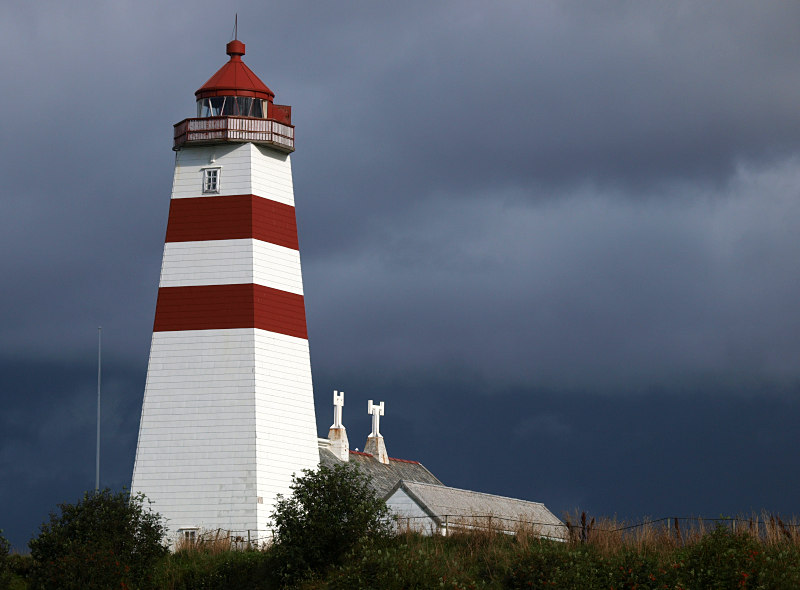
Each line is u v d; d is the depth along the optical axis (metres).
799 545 65.50
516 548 70.62
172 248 97.56
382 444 122.00
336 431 114.75
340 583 66.00
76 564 74.12
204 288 96.44
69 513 79.62
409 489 92.12
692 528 69.75
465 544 74.38
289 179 101.19
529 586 65.12
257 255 96.69
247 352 94.50
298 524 73.81
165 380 95.12
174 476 93.31
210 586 75.44
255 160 98.88
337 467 77.19
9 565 79.31
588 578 64.06
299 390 96.94
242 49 105.06
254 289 95.88
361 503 74.81
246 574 75.38
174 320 96.06
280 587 72.38
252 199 97.88
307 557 72.88
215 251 96.94
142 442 94.31
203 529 92.00
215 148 99.12
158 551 80.75
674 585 62.09
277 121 100.00
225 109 101.75
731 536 65.50
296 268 99.38
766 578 60.59
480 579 67.31
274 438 94.31
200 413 94.12
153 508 93.00
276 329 96.44
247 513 91.75
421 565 66.38
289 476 94.69
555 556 66.88
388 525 76.12
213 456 93.25
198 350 95.25
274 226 98.69
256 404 93.62
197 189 98.69
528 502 107.38
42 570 75.00
